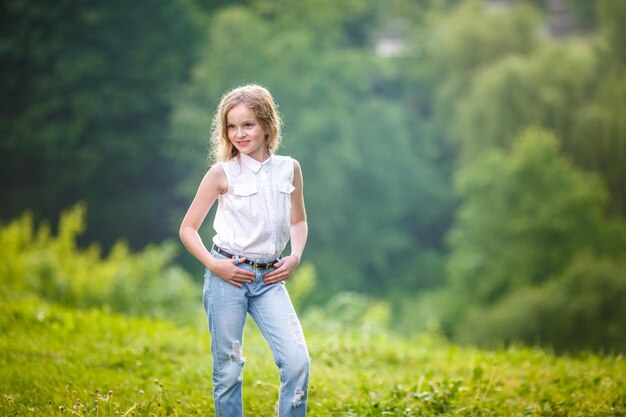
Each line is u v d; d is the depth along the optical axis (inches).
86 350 267.7
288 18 1595.7
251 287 160.6
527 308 1153.4
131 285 665.6
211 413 193.8
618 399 215.8
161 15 1519.4
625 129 1357.0
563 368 280.8
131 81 1512.1
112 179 1551.4
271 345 159.3
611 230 1306.6
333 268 1544.0
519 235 1336.1
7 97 1521.9
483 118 1501.0
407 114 1722.4
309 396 218.2
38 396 204.5
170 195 1569.9
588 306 1114.7
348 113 1584.6
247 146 161.5
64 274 670.5
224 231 161.2
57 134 1477.6
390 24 1925.4
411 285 1653.5
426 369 285.1
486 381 231.3
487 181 1354.6
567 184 1322.6
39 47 1486.2
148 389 217.6
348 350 303.3
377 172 1619.1
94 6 1498.5
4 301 342.3
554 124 1456.7
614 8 1467.8
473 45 1640.0
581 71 1477.6
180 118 1457.9
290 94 1497.3
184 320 454.9
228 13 1525.6
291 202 170.9
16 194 1523.1
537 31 1659.7
